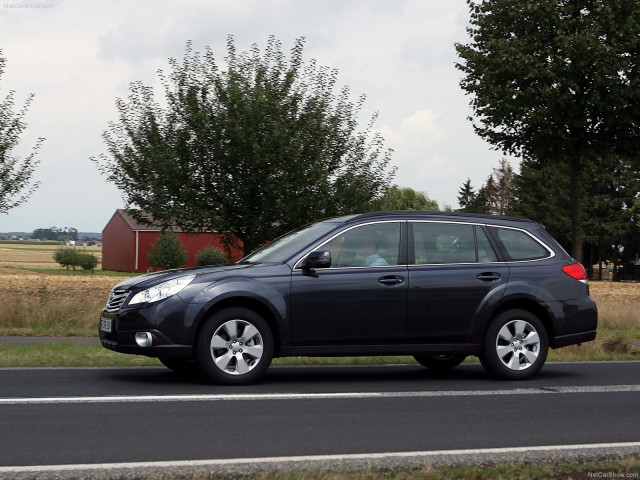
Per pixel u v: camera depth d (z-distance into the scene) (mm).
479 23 23641
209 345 8594
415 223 9586
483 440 6156
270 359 8789
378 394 8273
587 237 69875
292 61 19625
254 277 8836
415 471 5113
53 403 7340
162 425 6480
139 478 4871
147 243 70625
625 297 36062
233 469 5098
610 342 13531
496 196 85000
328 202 18250
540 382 9461
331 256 9188
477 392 8547
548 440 6199
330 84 19719
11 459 5312
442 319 9367
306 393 8219
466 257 9633
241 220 18531
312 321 8930
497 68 22703
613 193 71562
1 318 16172
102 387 8352
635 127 22656
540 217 72250
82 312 16703
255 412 7133
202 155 18438
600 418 7152
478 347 9508
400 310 9203
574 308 9875
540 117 21719
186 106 18797
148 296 8594
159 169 18266
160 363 10328
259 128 18266
